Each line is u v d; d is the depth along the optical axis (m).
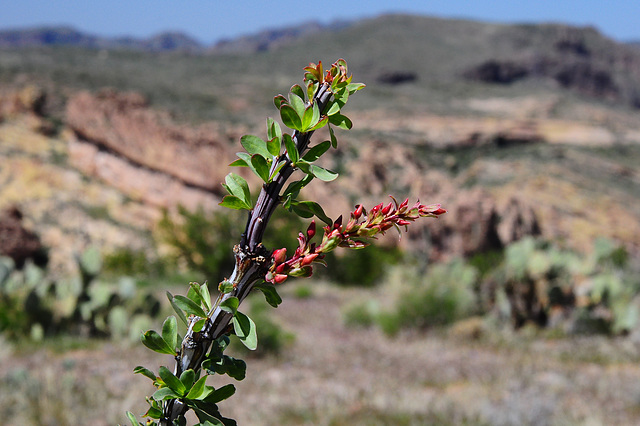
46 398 5.62
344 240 0.77
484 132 38.53
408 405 6.24
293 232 16.81
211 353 0.79
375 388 7.16
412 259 20.34
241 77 67.56
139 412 5.62
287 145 0.76
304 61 93.00
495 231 22.55
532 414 5.71
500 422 5.61
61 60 59.50
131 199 24.44
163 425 0.81
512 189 29.47
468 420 5.68
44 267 19.64
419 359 9.26
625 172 36.97
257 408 6.08
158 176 24.50
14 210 19.80
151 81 45.97
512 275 11.45
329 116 0.80
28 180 23.94
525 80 108.19
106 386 6.47
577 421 5.66
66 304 9.75
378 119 43.34
